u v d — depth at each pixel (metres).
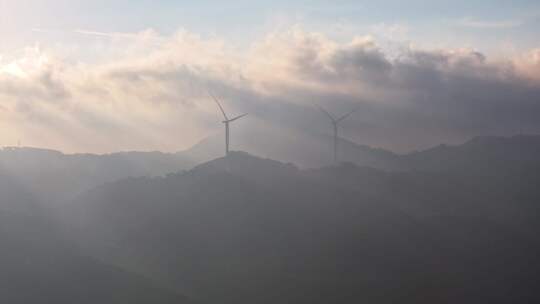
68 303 168.62
